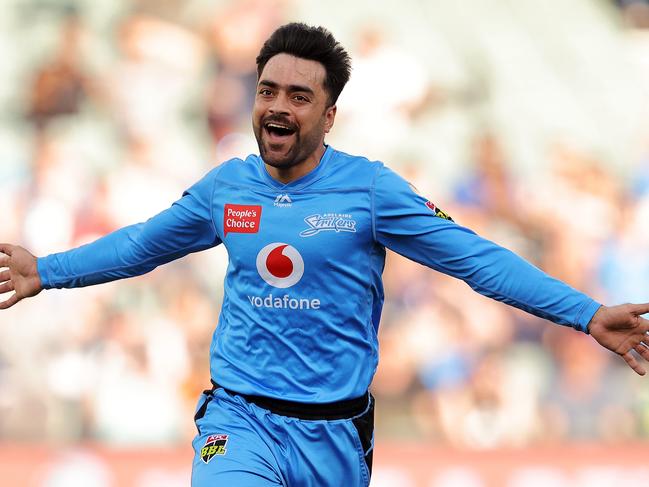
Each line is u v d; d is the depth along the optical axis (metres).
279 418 11.86
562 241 38.22
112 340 35.19
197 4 39.69
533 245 38.22
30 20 39.31
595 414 35.59
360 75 39.84
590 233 38.28
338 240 11.60
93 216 36.97
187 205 12.26
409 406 35.50
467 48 41.19
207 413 12.23
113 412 34.72
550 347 35.84
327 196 11.73
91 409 34.69
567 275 37.97
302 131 11.58
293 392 11.87
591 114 41.16
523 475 32.66
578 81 41.56
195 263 36.00
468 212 38.53
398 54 40.34
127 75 39.00
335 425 11.91
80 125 38.28
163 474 31.64
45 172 37.19
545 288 11.20
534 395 35.59
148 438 34.50
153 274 35.72
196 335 35.47
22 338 34.97
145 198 37.53
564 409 35.59
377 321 12.46
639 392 35.69
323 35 11.78
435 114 40.00
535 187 39.19
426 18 41.12
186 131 38.78
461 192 38.84
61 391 34.66
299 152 11.62
